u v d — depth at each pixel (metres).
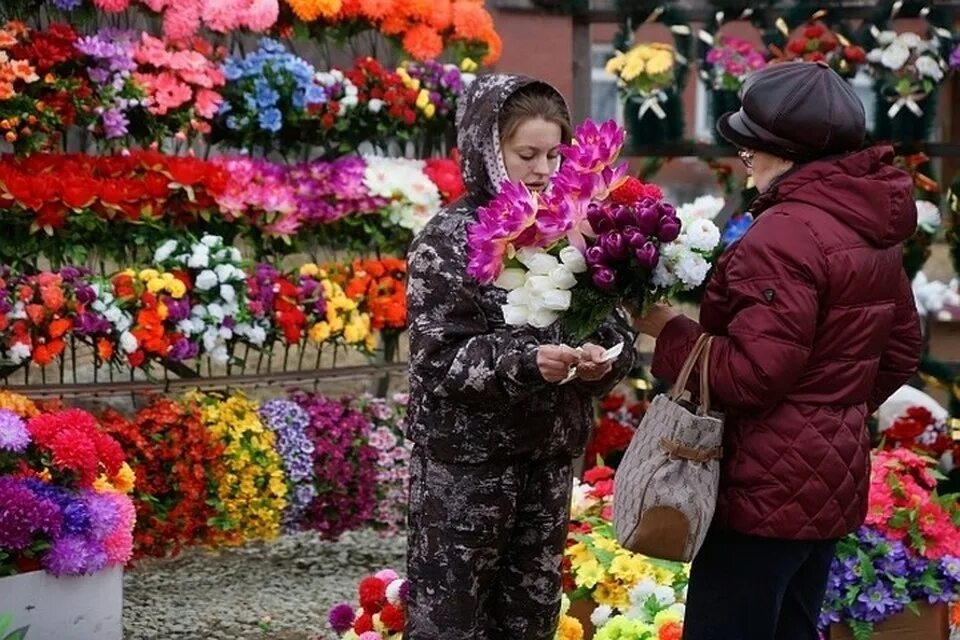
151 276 6.71
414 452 4.18
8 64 6.44
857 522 3.87
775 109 3.80
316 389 7.81
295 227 7.45
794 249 3.66
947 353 8.64
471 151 4.05
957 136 12.58
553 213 3.59
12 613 5.20
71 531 5.31
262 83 7.25
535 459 4.11
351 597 7.14
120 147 7.24
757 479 3.76
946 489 7.94
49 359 6.44
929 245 8.71
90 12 7.12
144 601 6.99
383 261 7.73
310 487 7.29
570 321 3.73
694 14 8.52
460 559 4.06
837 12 8.43
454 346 3.92
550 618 4.27
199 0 7.16
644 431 3.84
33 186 6.48
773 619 3.85
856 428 3.81
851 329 3.75
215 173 7.02
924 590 5.37
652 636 4.94
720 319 3.86
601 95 16.44
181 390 7.12
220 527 6.95
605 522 5.66
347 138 7.77
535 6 8.60
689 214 3.72
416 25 7.86
